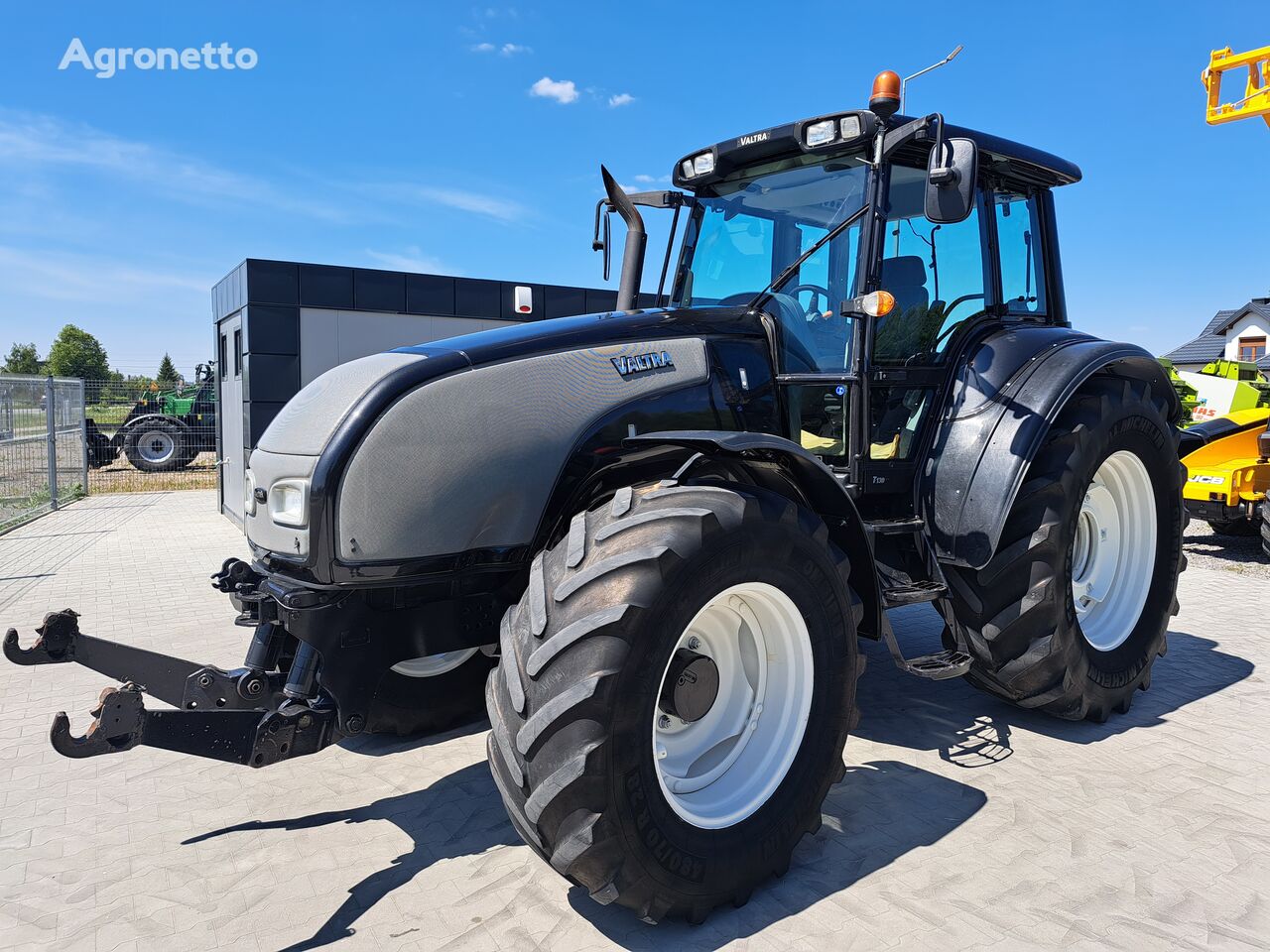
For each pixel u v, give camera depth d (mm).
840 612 2537
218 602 5863
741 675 2570
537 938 2182
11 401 10234
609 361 2795
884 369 3264
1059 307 4109
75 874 2504
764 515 2344
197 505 11641
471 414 2506
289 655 2752
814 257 3281
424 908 2314
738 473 2729
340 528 2342
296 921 2262
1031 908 2299
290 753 2477
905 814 2824
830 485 2619
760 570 2330
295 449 2455
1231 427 6293
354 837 2711
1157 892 2371
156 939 2191
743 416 3064
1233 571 6895
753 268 3572
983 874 2469
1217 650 4684
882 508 3451
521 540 2572
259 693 2604
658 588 2105
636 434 2777
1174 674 4266
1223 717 3691
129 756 3350
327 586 2387
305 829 2764
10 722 3691
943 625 5098
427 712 3461
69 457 12742
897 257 3307
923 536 3305
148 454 16406
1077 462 3281
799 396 3287
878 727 3576
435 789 3043
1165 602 3865
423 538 2430
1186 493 7469
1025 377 3312
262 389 8781
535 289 10602
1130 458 3719
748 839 2314
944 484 3271
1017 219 3930
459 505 2473
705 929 2221
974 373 3416
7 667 4426
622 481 2730
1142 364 3758
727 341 3109
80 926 2246
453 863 2549
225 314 9906
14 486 10297
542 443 2594
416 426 2422
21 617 5449
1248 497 7137
